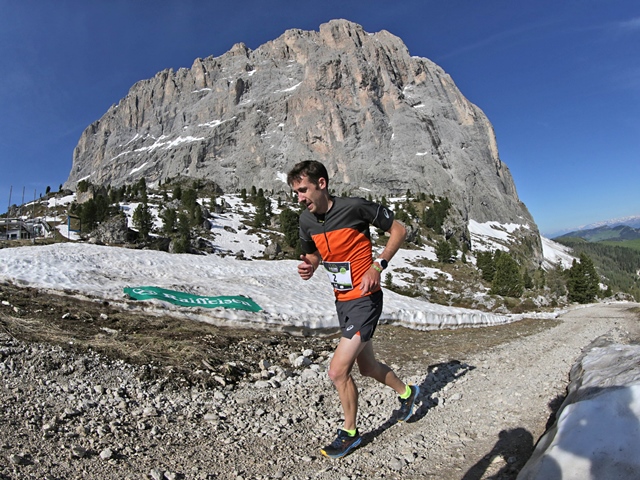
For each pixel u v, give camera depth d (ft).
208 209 238.68
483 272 196.75
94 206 170.40
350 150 629.10
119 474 9.07
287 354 21.66
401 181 587.27
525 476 7.76
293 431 12.26
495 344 28.94
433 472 9.43
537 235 622.54
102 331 19.75
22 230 155.84
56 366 14.37
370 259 10.44
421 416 13.20
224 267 47.78
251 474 9.48
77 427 11.02
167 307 25.88
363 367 11.78
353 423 10.52
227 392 15.46
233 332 24.53
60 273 30.32
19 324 17.66
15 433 10.03
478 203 597.52
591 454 7.32
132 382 14.57
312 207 10.23
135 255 44.27
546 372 18.17
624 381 9.55
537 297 159.63
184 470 9.52
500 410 13.34
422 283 166.71
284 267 54.08
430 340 29.89
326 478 9.26
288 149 648.38
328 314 31.27
